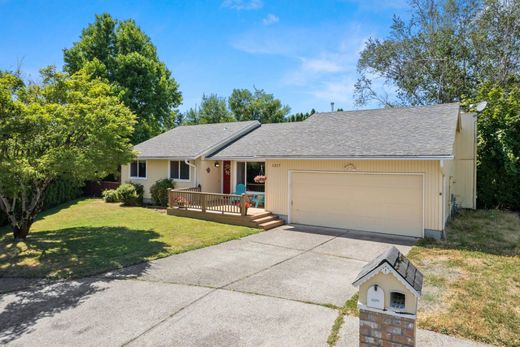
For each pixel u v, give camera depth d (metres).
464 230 11.61
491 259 8.20
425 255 8.70
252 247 9.83
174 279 7.00
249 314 5.33
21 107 8.62
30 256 8.62
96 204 20.05
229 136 19.36
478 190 15.55
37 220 14.80
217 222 13.80
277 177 14.09
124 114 11.41
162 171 19.31
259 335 4.67
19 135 8.94
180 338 4.61
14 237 10.55
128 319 5.20
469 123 15.35
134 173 20.91
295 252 9.27
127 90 28.11
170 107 34.84
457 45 25.94
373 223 11.96
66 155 8.84
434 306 5.49
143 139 29.92
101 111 10.06
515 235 10.80
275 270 7.61
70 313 5.43
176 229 12.28
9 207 10.34
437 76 27.27
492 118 15.01
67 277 7.13
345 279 7.00
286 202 13.86
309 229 12.58
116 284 6.72
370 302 3.35
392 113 14.48
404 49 28.73
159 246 9.71
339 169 12.58
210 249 9.56
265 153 14.10
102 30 29.78
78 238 10.76
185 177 18.27
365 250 9.47
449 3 26.44
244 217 12.98
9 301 5.96
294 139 14.60
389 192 11.60
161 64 32.91
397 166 11.37
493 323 4.88
